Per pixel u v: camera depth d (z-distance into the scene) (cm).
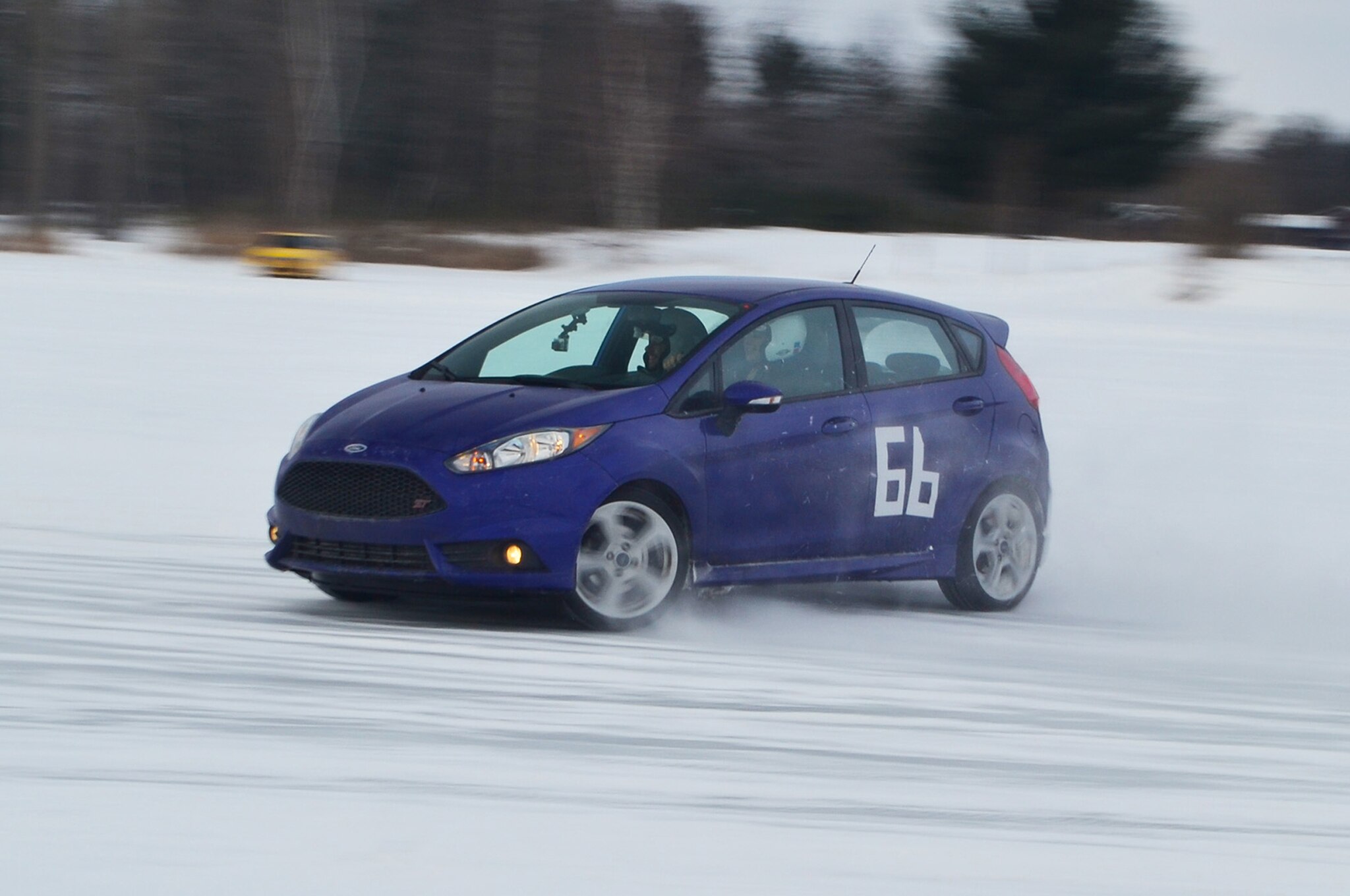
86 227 11538
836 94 14312
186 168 13488
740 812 913
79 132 12900
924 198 14550
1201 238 9775
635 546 1474
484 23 14075
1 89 12725
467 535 1402
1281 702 1323
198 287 6381
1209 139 13975
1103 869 852
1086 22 14025
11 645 1278
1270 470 2934
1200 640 1622
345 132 14075
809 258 10656
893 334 1717
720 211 13938
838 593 1817
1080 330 5769
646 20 13238
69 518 2023
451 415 1476
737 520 1529
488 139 14188
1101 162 13912
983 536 1741
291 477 1492
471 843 830
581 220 13462
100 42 12988
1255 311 7550
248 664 1241
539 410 1467
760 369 1580
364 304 5672
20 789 886
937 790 984
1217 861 876
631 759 1013
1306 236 14175
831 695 1238
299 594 1620
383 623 1466
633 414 1479
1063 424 3391
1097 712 1239
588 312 1655
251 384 3484
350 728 1055
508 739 1046
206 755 973
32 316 4809
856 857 845
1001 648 1522
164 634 1355
